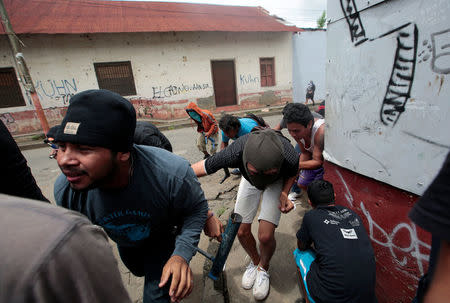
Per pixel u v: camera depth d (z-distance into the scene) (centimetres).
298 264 155
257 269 172
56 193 98
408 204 109
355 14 115
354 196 144
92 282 37
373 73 111
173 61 1007
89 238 38
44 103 889
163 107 1029
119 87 973
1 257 29
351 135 132
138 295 176
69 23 879
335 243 124
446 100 83
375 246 136
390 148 109
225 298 168
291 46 1173
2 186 102
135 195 92
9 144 101
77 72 909
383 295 140
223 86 1130
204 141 432
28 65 852
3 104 860
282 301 159
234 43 1080
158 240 123
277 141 133
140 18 992
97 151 69
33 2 947
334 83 138
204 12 1153
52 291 32
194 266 197
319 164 193
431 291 43
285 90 1209
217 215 261
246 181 169
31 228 33
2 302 29
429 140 92
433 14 82
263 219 155
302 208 257
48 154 637
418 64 90
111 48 930
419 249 110
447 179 40
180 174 98
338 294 119
